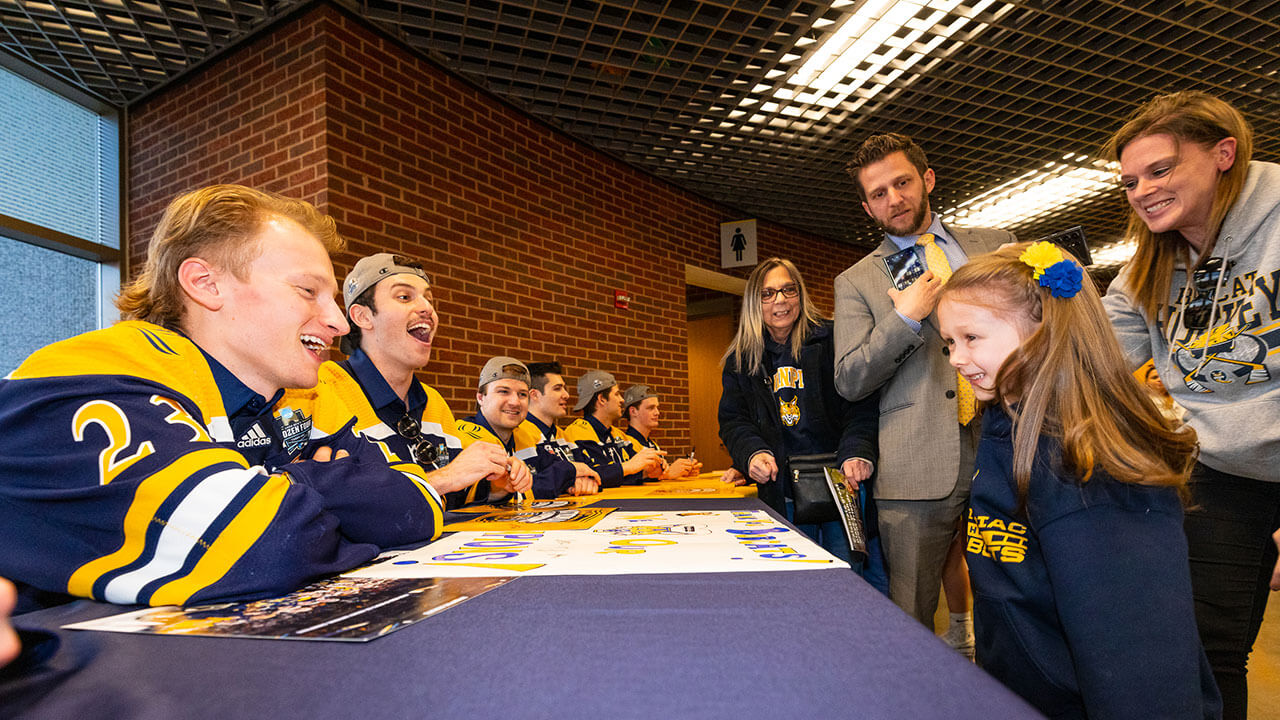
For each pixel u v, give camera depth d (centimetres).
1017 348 87
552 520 131
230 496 70
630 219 516
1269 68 398
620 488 257
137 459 71
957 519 177
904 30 367
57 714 37
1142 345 148
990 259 95
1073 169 535
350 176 330
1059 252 90
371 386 181
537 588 67
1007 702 35
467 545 98
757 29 354
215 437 91
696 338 765
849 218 644
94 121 385
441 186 378
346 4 329
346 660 45
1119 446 76
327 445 135
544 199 448
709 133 471
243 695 39
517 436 371
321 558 72
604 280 491
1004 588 87
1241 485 124
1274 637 268
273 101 338
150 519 69
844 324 194
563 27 349
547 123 452
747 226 585
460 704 36
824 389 206
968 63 389
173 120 375
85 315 375
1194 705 67
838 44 376
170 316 95
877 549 191
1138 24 357
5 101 340
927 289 162
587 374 456
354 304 185
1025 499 83
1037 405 83
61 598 73
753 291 210
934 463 171
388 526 98
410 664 43
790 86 418
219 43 346
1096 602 71
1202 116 119
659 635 49
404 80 362
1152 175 125
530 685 39
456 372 381
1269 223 118
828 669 41
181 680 42
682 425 552
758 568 75
